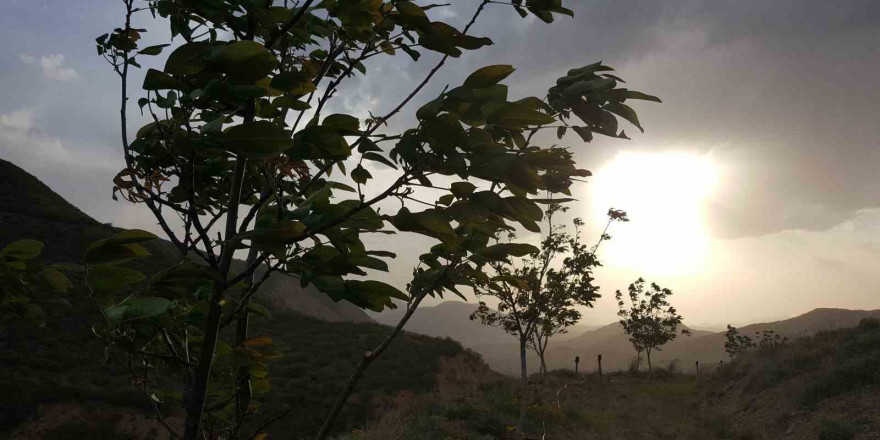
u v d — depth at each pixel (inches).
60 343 944.3
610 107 58.4
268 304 1726.1
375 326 1692.9
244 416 66.1
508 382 802.8
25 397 767.7
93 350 965.2
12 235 1485.0
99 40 67.2
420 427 419.5
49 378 851.4
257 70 49.0
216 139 46.7
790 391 483.5
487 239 68.6
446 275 69.1
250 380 67.2
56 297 56.0
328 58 69.5
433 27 53.2
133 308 50.8
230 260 58.7
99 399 804.0
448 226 47.6
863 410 372.8
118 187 60.6
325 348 1344.7
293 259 58.4
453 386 1156.5
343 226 56.1
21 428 711.1
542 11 63.8
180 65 48.4
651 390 754.8
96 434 716.0
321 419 854.5
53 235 1572.3
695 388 763.4
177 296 57.0
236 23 64.5
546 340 411.2
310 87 56.9
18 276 53.0
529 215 47.2
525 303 406.3
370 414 918.4
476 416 469.1
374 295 60.1
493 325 426.0
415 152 46.4
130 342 54.0
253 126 44.9
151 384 61.6
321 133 48.7
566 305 408.8
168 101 63.6
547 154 48.9
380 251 57.8
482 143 46.9
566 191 52.9
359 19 57.5
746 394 575.2
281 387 986.7
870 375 417.4
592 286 398.9
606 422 518.3
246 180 74.0
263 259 57.6
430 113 44.4
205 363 56.5
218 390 67.9
